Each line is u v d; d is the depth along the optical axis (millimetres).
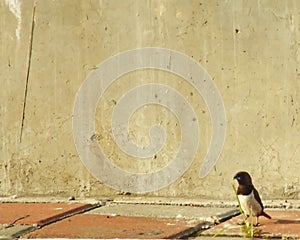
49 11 13641
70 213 12570
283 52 12625
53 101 13680
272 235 10766
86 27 13484
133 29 13273
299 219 11609
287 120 12656
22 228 11656
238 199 11070
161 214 12266
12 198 13844
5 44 13875
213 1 12891
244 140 12852
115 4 13344
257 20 12711
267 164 12766
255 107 12789
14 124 13875
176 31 13086
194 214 12164
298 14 12531
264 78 12719
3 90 13898
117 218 12125
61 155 13680
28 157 13820
